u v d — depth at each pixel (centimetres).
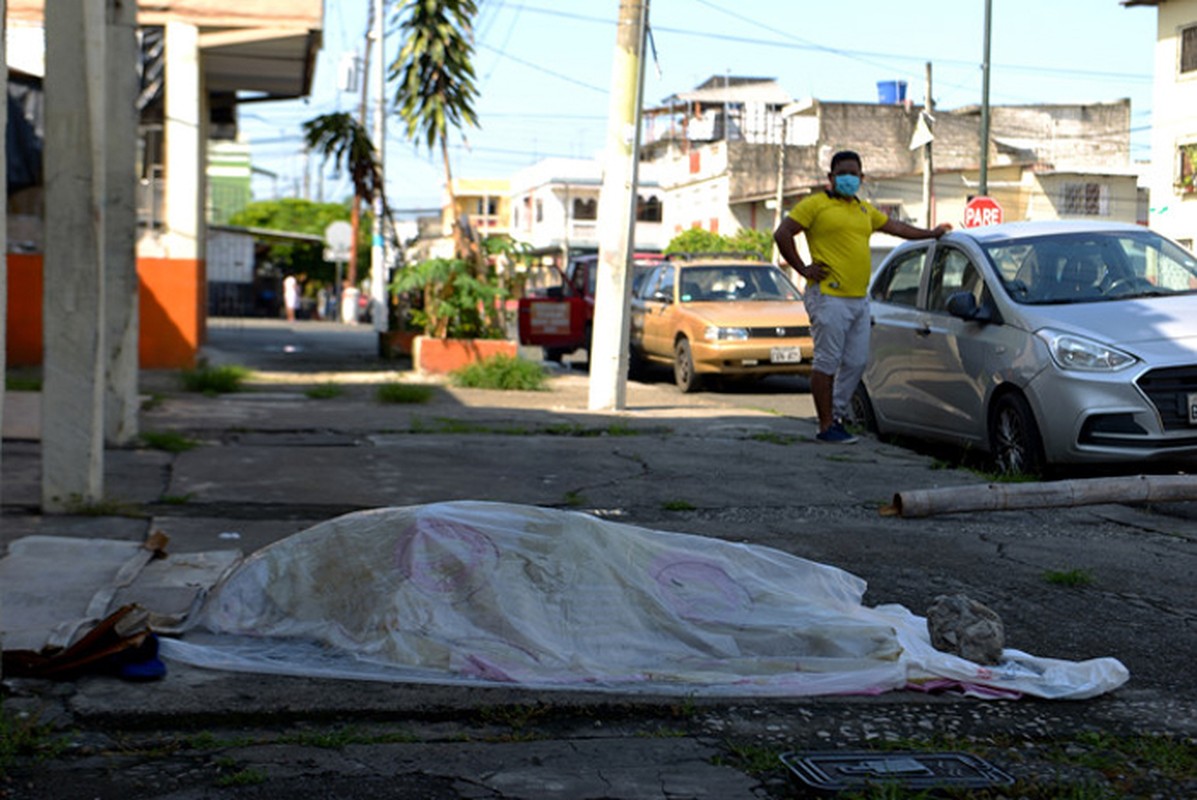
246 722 356
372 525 436
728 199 6325
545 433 1038
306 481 769
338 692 373
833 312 978
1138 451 766
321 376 1620
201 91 2044
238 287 4947
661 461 882
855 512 705
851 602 468
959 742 349
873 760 330
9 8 1636
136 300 898
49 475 641
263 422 1073
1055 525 673
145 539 587
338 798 303
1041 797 311
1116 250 904
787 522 671
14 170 1620
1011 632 466
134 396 902
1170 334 794
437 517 430
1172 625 479
